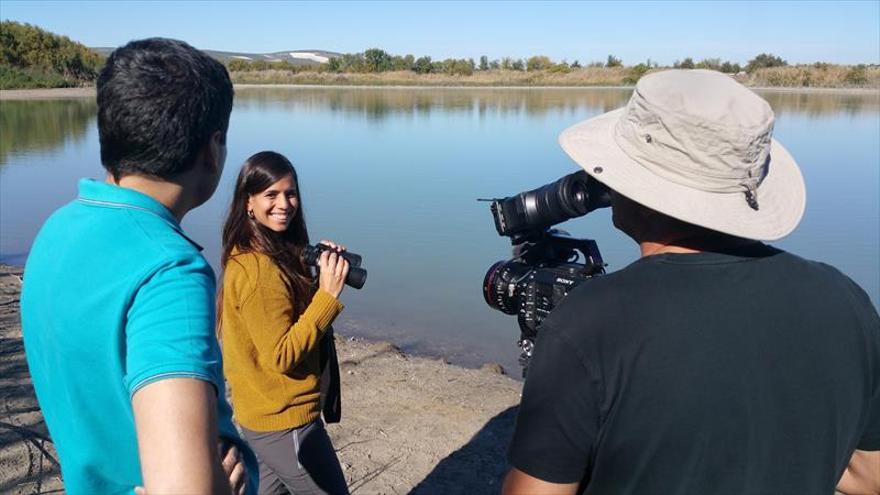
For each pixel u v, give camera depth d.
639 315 1.27
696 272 1.31
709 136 1.30
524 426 1.34
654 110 1.34
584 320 1.29
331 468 2.68
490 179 14.78
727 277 1.31
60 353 1.30
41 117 31.53
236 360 2.59
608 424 1.28
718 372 1.24
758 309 1.29
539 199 2.38
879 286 7.75
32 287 1.37
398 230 10.61
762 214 1.36
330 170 16.11
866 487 1.52
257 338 2.50
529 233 2.50
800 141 20.61
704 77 1.35
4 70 54.06
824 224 10.54
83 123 29.00
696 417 1.24
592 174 1.43
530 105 38.00
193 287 1.27
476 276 8.53
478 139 21.98
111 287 1.26
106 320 1.26
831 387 1.31
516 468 1.35
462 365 6.01
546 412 1.31
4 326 6.02
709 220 1.31
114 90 1.33
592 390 1.28
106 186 1.37
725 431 1.25
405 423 4.44
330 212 11.81
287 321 2.52
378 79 71.44
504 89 60.09
